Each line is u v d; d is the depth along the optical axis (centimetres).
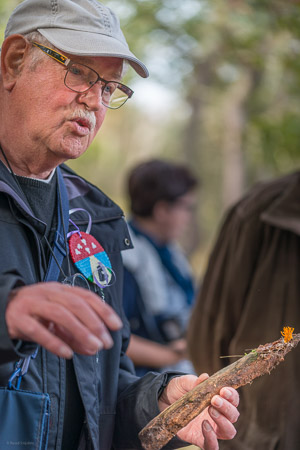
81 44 165
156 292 317
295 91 477
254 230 272
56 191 184
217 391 163
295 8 418
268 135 462
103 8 176
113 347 188
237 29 473
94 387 177
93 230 192
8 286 137
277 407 252
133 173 345
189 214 349
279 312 260
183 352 314
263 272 266
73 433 174
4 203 167
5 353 135
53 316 131
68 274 178
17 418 153
